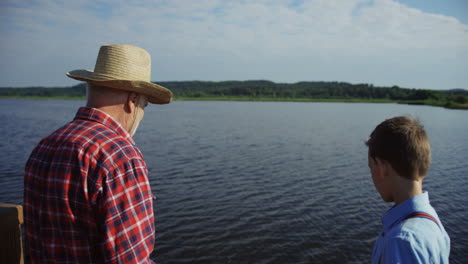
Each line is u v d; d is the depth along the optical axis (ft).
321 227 30.48
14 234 5.85
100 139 4.84
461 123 153.17
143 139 83.97
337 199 38.34
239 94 545.44
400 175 4.46
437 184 46.52
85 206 4.54
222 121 142.00
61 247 4.64
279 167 53.93
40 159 4.90
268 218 32.14
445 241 4.11
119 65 5.58
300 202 36.96
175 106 290.76
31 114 160.56
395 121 4.69
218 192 39.75
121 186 4.70
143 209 4.90
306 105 341.00
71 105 266.77
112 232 4.56
